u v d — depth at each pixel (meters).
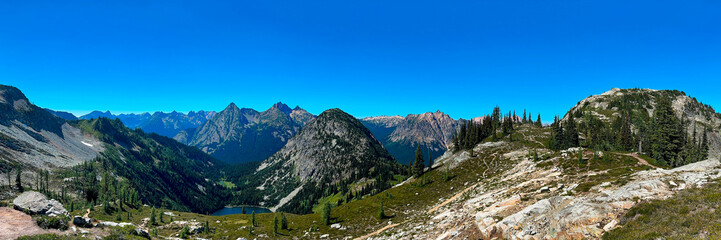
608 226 34.62
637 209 34.12
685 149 127.25
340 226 100.38
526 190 65.56
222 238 106.19
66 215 40.00
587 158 97.19
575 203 42.25
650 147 127.94
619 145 154.12
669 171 49.38
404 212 103.31
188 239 105.81
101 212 162.25
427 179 144.38
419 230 64.19
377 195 142.62
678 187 37.91
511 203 54.81
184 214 173.25
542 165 99.00
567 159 98.81
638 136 157.88
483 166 141.12
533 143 175.25
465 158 160.25
